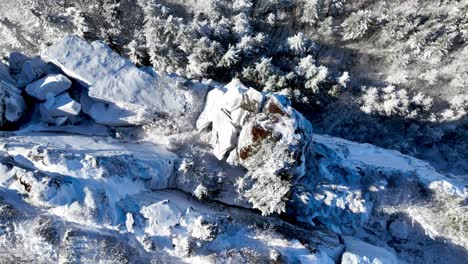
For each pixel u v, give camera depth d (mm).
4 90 23703
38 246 18562
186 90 26219
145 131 26109
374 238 24297
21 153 20516
